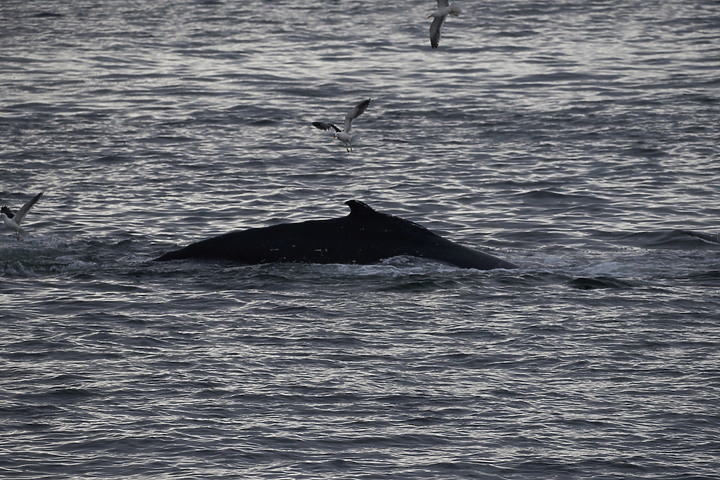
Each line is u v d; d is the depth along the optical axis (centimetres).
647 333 5628
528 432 4369
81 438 4278
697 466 4066
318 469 4034
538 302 6222
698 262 7294
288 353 5325
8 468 4003
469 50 18312
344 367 5122
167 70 16600
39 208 9088
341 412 4569
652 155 11094
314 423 4450
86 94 14712
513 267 7012
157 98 14488
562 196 9556
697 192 9625
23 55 17862
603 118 12950
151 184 10044
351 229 7119
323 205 9344
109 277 6825
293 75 16162
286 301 6231
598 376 4994
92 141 11881
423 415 4541
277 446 4225
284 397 4728
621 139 11844
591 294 6388
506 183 10050
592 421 4478
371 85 15362
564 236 8238
